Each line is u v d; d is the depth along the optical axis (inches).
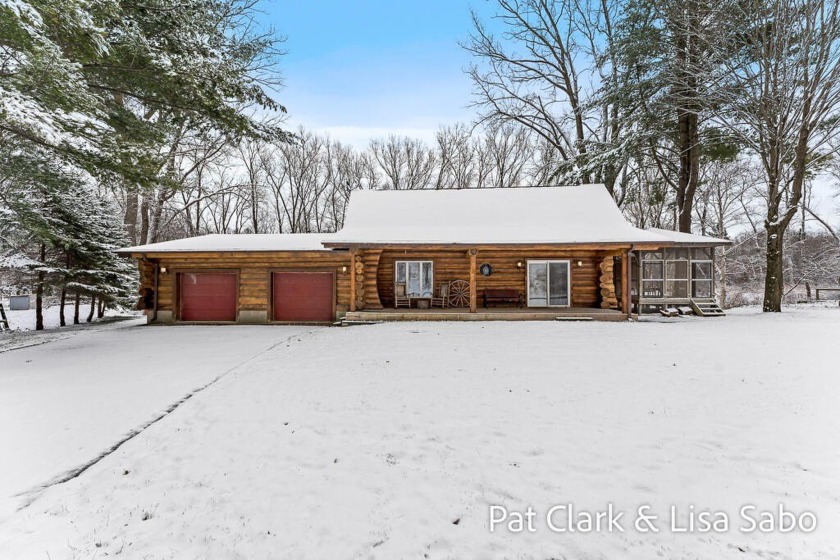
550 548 104.3
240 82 462.9
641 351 318.7
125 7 390.6
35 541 111.3
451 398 215.0
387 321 512.7
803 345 324.5
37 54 280.7
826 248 1048.2
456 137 1337.4
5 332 557.0
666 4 645.3
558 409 195.9
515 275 579.8
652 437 162.7
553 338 381.7
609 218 572.7
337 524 115.3
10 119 268.8
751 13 573.9
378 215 611.8
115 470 150.2
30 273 604.7
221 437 174.4
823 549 100.0
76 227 614.2
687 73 637.3
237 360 322.3
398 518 117.3
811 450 147.5
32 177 409.4
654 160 885.2
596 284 572.7
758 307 747.4
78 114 337.7
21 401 225.9
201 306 574.2
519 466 143.9
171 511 124.3
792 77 540.7
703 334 392.5
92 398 230.1
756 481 129.7
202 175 1059.3
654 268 611.5
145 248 552.1
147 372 286.5
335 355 327.0
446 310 544.7
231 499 129.3
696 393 213.5
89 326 602.2
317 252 549.0
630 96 749.9
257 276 571.2
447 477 138.0
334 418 191.9
